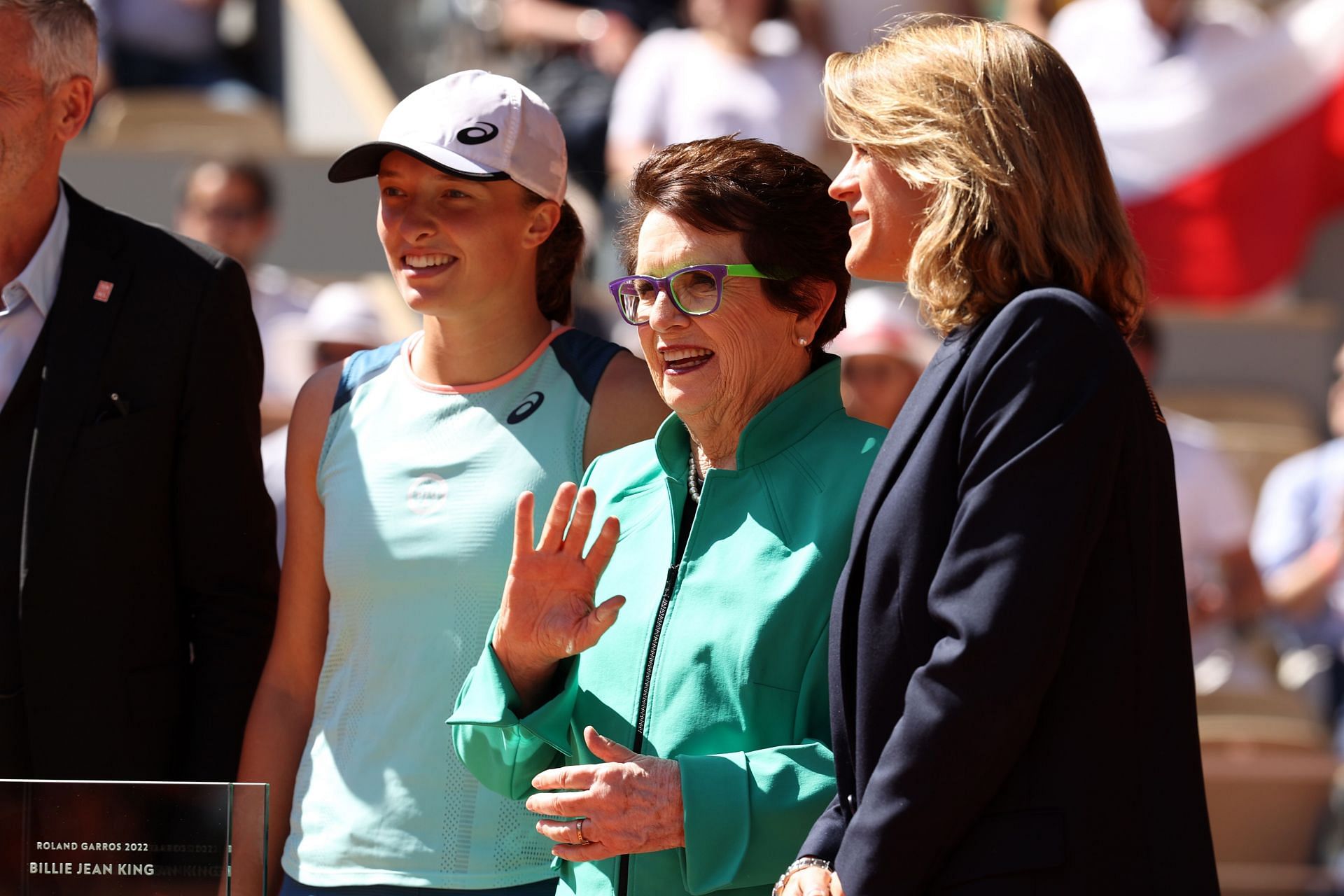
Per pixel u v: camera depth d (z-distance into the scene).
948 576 6.85
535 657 7.88
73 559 9.71
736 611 7.86
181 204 19.75
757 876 7.51
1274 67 24.59
